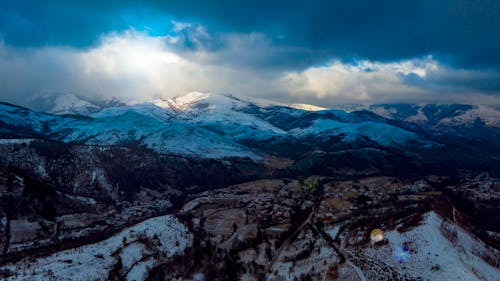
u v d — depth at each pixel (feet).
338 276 486.38
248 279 512.22
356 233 582.35
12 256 516.73
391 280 447.83
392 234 531.91
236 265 545.85
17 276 430.20
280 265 538.47
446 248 474.08
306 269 514.27
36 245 576.20
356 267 494.59
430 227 508.12
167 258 538.47
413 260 466.29
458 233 525.34
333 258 529.04
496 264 479.82
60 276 438.81
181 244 579.89
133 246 536.83
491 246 536.42
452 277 421.18
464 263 450.71
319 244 584.40
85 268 464.24
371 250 520.83
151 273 502.79
